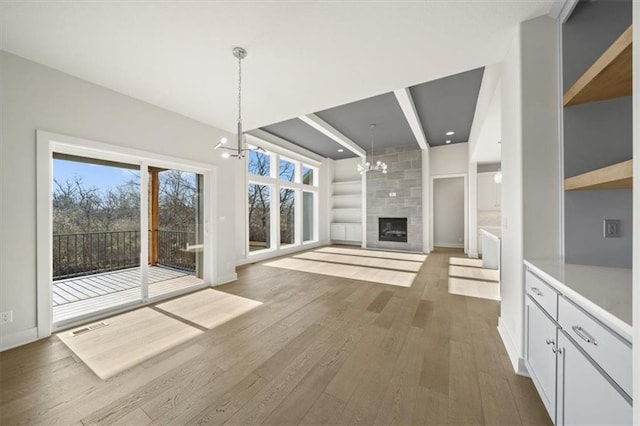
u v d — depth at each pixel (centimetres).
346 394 164
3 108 222
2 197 221
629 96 166
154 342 230
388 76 271
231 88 295
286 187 707
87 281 297
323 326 262
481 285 403
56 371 189
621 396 88
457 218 787
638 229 73
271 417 146
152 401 159
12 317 225
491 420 143
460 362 197
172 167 378
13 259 226
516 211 198
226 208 435
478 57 236
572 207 172
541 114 183
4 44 214
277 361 200
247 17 188
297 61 243
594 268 158
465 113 479
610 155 169
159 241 388
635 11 75
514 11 181
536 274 164
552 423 140
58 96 254
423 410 151
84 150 281
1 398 161
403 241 754
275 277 455
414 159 717
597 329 101
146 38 209
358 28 199
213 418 145
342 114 486
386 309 306
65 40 211
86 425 141
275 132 619
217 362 199
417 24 195
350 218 883
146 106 327
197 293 369
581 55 174
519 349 186
